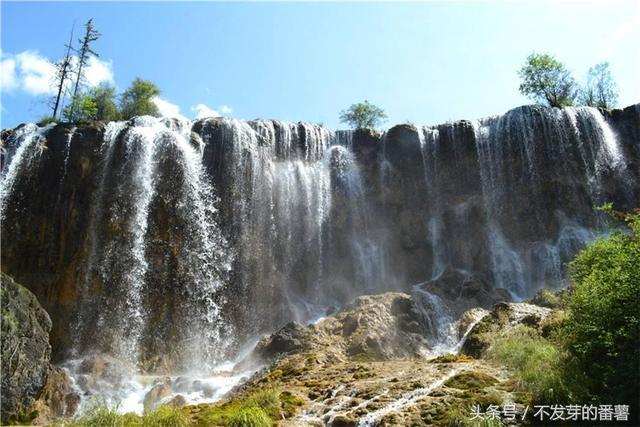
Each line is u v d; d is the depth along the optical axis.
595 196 31.80
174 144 30.23
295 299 30.86
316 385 14.88
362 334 20.22
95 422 12.42
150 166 29.78
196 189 30.14
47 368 17.11
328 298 31.41
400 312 21.83
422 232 32.69
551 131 33.06
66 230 28.20
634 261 12.59
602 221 31.08
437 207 33.22
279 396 14.05
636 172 31.89
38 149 29.27
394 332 20.70
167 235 28.97
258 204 31.62
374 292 31.28
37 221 28.27
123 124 30.97
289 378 16.72
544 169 32.41
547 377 11.89
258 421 11.88
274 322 29.53
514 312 18.78
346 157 34.75
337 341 20.42
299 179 33.38
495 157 33.44
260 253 30.83
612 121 33.69
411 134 34.50
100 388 19.98
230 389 18.28
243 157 31.77
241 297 29.56
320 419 12.41
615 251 14.48
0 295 16.05
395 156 34.31
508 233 31.86
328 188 33.78
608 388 11.40
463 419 10.98
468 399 11.96
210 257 29.47
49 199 28.59
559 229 30.89
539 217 31.58
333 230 33.00
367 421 11.62
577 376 11.91
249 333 28.94
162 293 28.02
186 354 27.14
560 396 11.45
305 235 32.38
